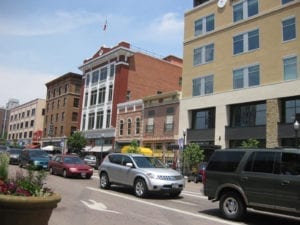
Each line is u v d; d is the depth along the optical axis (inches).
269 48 1336.1
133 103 1920.5
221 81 1496.1
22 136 3607.3
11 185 234.2
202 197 636.7
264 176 396.8
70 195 587.2
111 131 2071.9
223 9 1553.9
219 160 450.3
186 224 386.3
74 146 2215.8
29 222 215.6
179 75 2393.0
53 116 2923.2
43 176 261.7
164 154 1658.5
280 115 1264.8
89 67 2443.4
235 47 1469.0
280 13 1322.6
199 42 1635.1
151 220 399.9
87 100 2412.6
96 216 409.4
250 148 427.2
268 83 1314.0
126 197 593.3
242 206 416.5
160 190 588.4
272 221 427.2
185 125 1604.3
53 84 3002.0
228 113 1448.1
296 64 1243.8
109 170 693.3
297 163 376.8
